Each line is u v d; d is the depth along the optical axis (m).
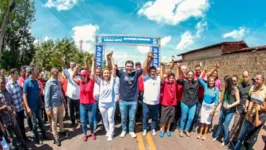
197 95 6.39
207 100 6.07
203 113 6.13
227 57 15.41
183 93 6.39
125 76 6.11
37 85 5.74
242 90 5.70
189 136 6.39
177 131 6.83
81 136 6.27
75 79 6.70
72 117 7.14
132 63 6.05
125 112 6.21
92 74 6.24
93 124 6.11
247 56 12.98
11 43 45.66
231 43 22.53
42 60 39.09
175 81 6.38
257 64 12.04
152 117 6.45
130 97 6.14
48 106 5.60
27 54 46.94
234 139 5.57
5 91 5.05
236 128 5.61
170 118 6.33
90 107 5.99
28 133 6.49
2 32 9.44
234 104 5.48
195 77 7.23
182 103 6.39
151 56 6.21
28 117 6.23
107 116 6.13
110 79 6.02
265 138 6.33
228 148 5.54
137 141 5.92
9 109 5.01
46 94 5.57
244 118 5.24
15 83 5.55
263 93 4.84
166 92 6.30
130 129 6.34
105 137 6.20
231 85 5.63
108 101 5.97
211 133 6.75
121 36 12.57
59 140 5.88
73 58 38.19
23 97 5.45
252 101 4.94
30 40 47.34
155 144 5.73
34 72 5.62
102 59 12.72
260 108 4.80
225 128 5.72
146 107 6.32
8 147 4.60
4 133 4.86
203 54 26.97
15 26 43.59
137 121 7.85
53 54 38.31
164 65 6.78
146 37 12.60
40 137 6.15
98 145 5.62
